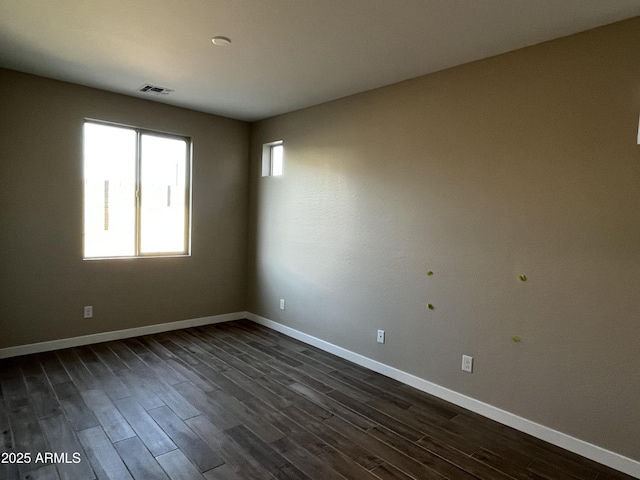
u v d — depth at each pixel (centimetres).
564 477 213
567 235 238
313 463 216
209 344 407
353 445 235
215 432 242
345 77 322
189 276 461
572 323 237
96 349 380
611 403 223
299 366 356
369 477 206
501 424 266
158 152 434
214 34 256
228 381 318
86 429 240
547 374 247
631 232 216
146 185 429
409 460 222
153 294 436
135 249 425
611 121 221
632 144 215
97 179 397
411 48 265
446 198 297
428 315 310
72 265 381
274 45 269
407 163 323
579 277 234
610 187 222
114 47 281
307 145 418
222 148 477
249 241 507
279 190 456
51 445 223
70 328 383
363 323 361
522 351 258
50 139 361
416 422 264
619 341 221
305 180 421
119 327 413
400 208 329
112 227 409
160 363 350
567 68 238
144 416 258
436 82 303
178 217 454
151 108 416
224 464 212
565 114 238
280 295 458
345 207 376
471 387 284
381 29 241
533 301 253
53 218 367
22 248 353
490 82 272
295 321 437
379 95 345
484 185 275
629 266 217
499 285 269
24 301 357
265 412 270
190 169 455
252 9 222
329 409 278
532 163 252
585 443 232
